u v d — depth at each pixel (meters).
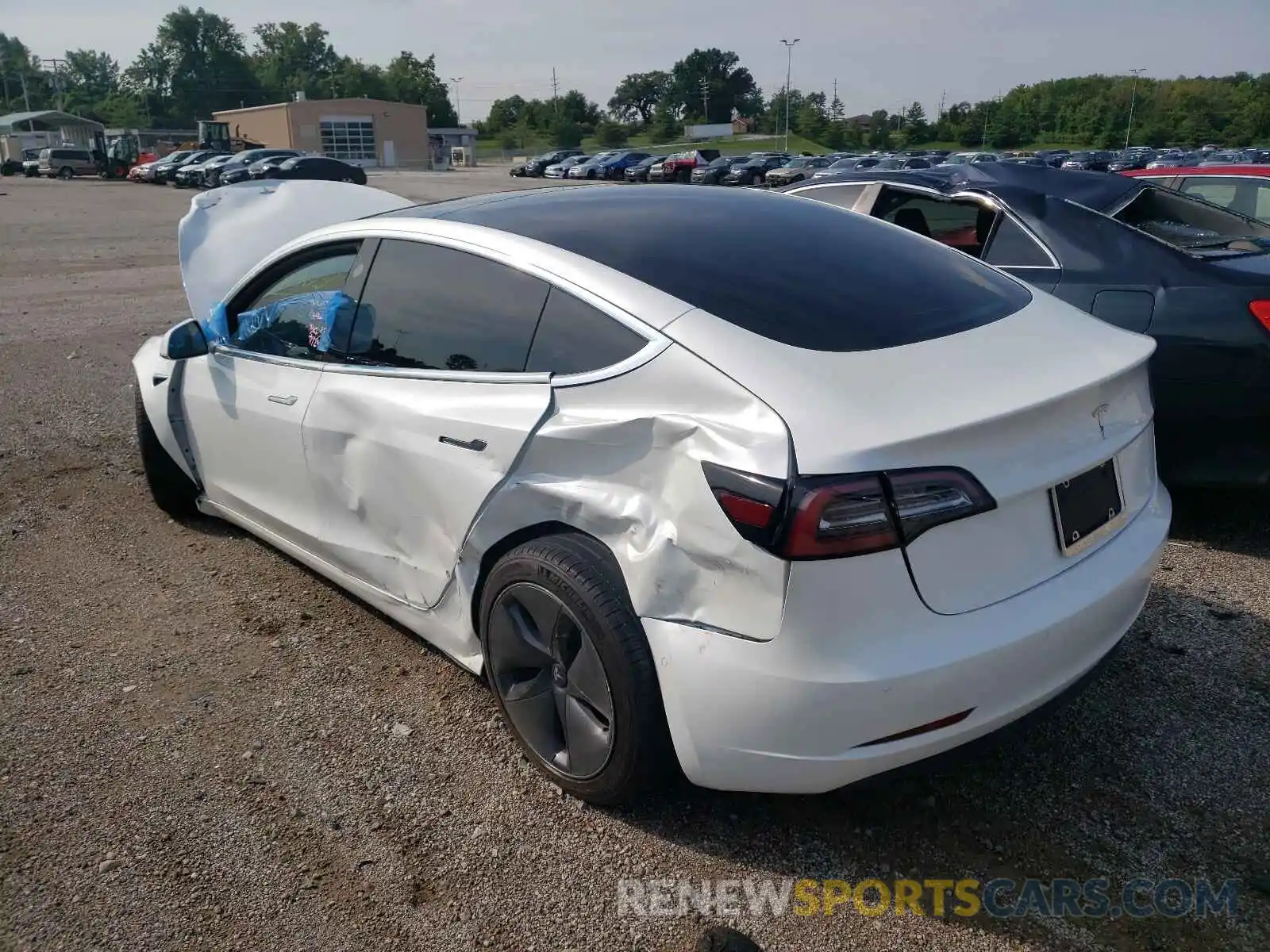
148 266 15.90
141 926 2.37
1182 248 4.63
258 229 4.93
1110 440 2.54
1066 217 4.59
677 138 109.00
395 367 3.21
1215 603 3.82
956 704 2.25
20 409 6.89
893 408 2.24
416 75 126.00
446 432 2.93
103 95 140.50
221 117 82.56
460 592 3.02
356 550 3.42
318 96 128.25
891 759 2.27
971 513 2.21
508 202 3.38
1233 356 3.94
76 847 2.62
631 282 2.68
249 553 4.41
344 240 3.55
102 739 3.07
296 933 2.35
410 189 40.09
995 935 2.31
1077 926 2.33
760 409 2.27
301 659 3.53
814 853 2.58
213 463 4.20
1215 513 4.66
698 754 2.38
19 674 3.43
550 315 2.78
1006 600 2.32
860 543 2.12
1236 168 8.70
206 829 2.68
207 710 3.22
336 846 2.62
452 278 3.10
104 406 6.96
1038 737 3.03
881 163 37.34
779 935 2.32
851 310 2.65
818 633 2.16
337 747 3.02
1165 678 3.31
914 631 2.20
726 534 2.23
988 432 2.24
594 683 2.57
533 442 2.68
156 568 4.27
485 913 2.40
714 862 2.55
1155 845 2.58
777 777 2.31
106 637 3.69
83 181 49.94
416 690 3.33
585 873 2.52
